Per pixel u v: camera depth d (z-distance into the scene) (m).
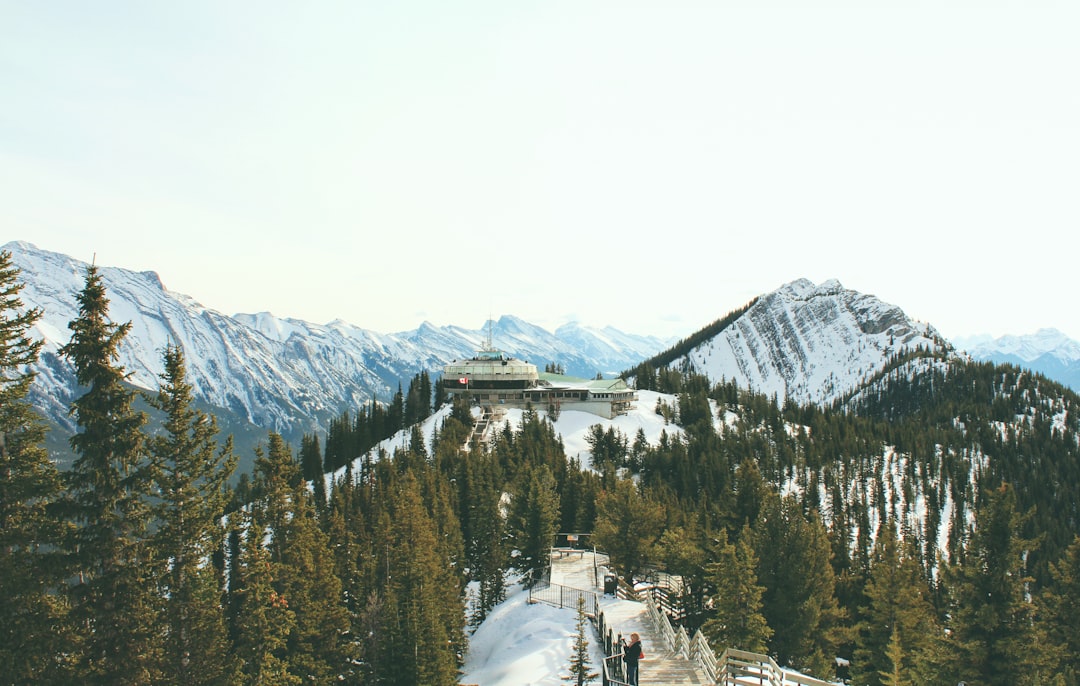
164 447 33.56
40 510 31.70
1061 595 45.47
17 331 31.88
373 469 132.50
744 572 46.75
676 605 62.00
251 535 44.72
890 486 190.75
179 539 34.06
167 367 34.59
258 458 53.94
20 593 29.55
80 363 30.98
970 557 40.88
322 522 88.38
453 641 59.12
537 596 65.19
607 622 51.22
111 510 31.25
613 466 153.88
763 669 37.69
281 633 41.56
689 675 37.69
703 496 137.75
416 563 61.72
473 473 108.06
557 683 42.53
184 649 34.44
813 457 193.12
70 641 30.38
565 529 101.88
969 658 38.94
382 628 51.44
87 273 31.28
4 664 28.75
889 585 54.28
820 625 54.62
